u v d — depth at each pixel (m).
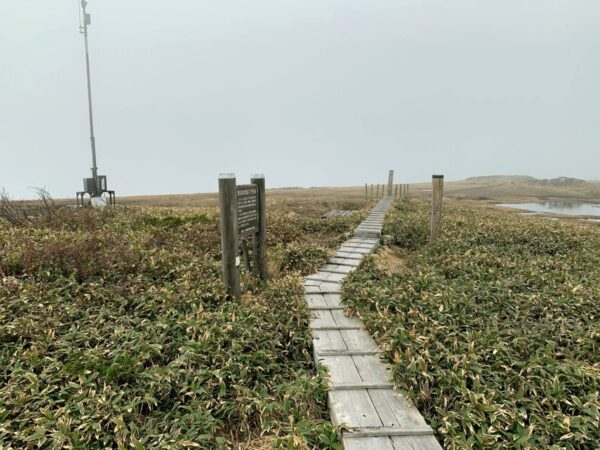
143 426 2.78
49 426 2.65
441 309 4.41
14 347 3.58
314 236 11.20
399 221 12.24
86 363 3.26
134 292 4.85
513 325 4.16
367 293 5.07
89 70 14.60
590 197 44.75
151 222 9.41
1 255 5.56
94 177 13.88
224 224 4.80
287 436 2.66
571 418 2.73
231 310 4.51
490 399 2.90
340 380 3.36
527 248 8.43
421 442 2.66
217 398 3.14
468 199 39.03
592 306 4.54
